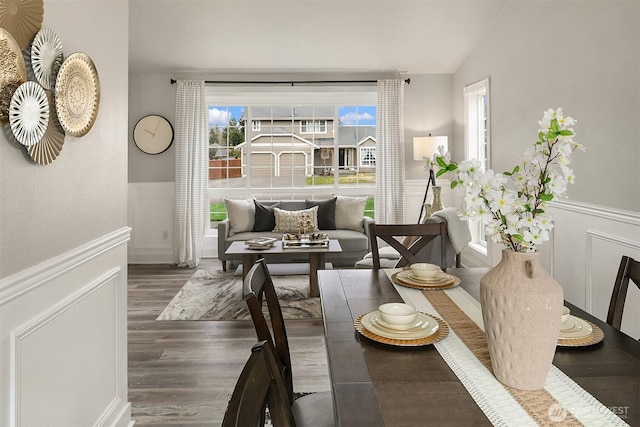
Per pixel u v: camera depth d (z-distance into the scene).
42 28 1.30
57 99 1.36
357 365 1.10
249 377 0.74
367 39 4.84
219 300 3.97
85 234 1.60
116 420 1.84
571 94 3.07
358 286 1.87
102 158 1.75
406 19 4.49
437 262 3.25
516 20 3.96
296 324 3.35
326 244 4.26
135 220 5.60
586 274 2.87
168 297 4.07
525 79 3.79
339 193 6.12
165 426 1.99
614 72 2.59
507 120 4.16
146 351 2.85
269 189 6.03
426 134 5.71
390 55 5.20
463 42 4.90
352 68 5.50
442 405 0.91
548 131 0.99
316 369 2.57
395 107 5.55
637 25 2.39
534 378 0.96
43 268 1.30
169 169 5.58
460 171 1.06
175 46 4.93
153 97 5.54
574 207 3.00
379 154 5.66
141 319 3.47
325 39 4.84
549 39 3.37
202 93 5.46
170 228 5.62
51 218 1.37
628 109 2.47
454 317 1.48
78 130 1.51
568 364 1.11
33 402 1.27
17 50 1.15
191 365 2.64
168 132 5.53
